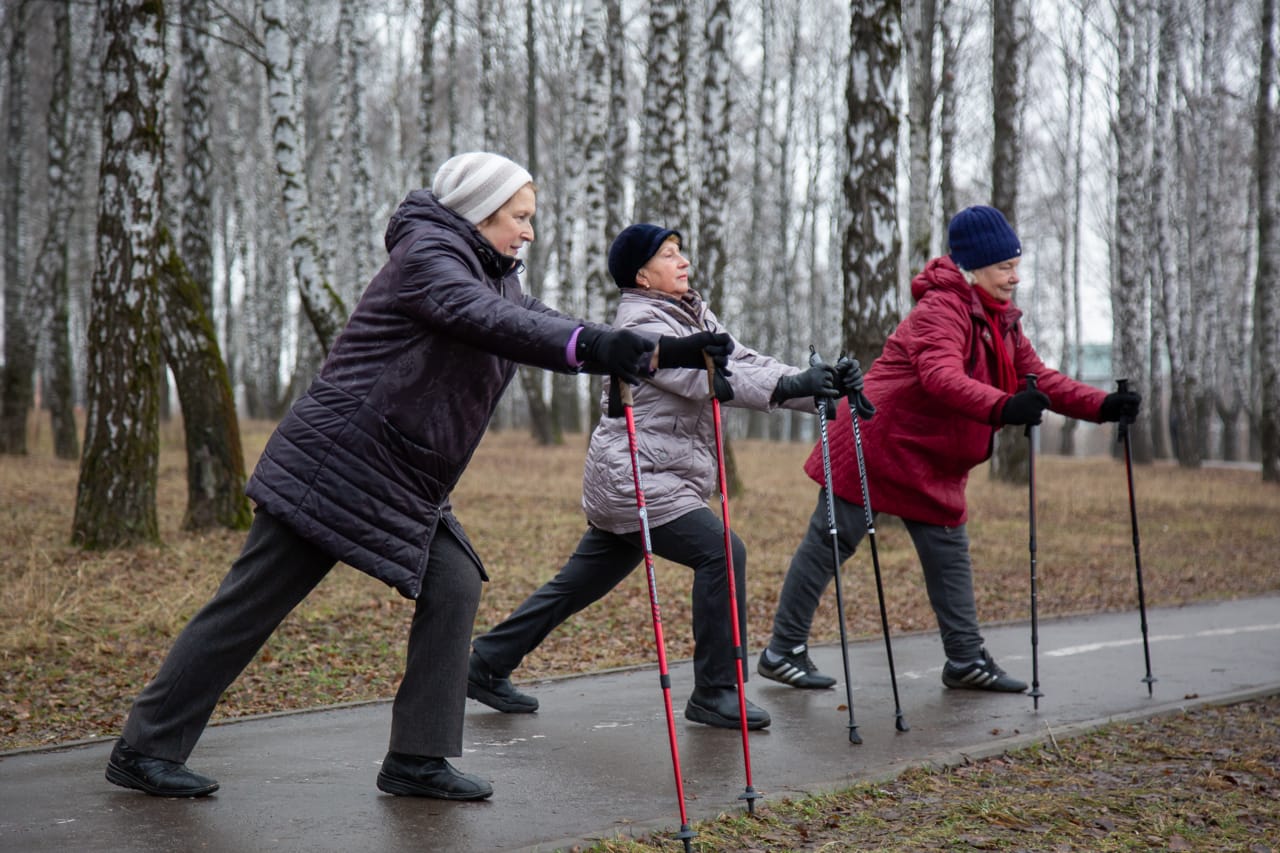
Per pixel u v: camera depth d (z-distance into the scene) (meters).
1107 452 49.97
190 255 13.98
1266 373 21.31
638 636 7.38
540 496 15.20
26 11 20.20
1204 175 32.12
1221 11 32.03
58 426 18.77
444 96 37.59
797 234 43.50
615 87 21.94
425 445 3.63
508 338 3.45
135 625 6.92
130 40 9.47
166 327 10.75
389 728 4.89
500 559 10.05
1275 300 21.41
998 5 17.97
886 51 11.51
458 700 3.88
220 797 3.85
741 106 38.28
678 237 4.95
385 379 3.59
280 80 12.57
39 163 33.94
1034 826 3.81
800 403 4.71
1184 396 27.25
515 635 5.13
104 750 4.46
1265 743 5.00
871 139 11.59
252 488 3.61
